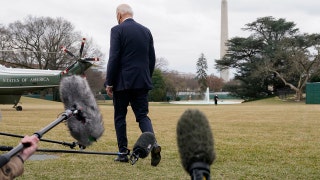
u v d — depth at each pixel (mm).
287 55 60031
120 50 4660
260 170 4355
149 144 3223
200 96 95312
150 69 4887
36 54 60344
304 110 24656
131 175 4070
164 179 3887
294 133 8586
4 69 22500
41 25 60656
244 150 5816
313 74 59406
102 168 4422
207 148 1043
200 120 1051
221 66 72062
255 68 67812
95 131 2514
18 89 22172
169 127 10172
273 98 66562
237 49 68875
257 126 10648
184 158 1062
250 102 65625
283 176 4062
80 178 3928
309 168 4488
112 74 4664
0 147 2857
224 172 4242
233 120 13617
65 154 5359
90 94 2508
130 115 16891
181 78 107562
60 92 2494
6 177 1532
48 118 14250
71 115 2258
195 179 1030
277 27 68375
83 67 21125
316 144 6586
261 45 69375
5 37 60000
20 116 15836
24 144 1630
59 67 61656
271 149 5941
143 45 4695
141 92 4691
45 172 4195
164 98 78375
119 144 4797
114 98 4793
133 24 4738
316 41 61031
